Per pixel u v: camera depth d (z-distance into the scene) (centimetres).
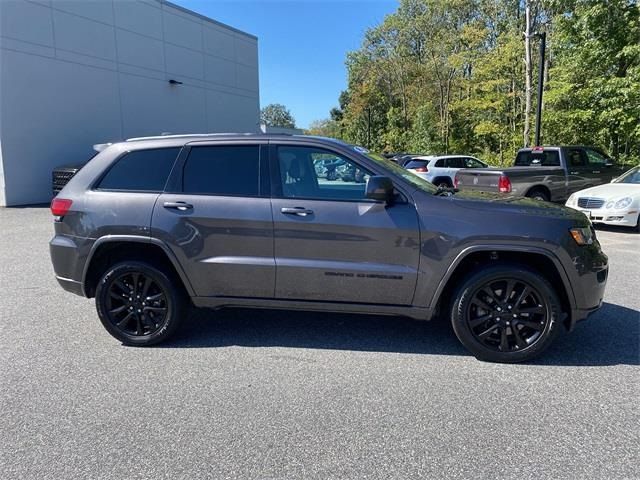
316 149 405
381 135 4688
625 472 249
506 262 381
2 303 545
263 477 247
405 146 3938
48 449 271
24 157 1475
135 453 267
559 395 330
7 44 1400
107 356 401
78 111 1647
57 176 1454
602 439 278
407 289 385
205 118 2347
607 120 1784
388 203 383
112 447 273
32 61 1478
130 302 420
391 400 325
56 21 1548
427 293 383
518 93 2542
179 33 2138
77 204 420
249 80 2703
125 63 1841
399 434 285
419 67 3878
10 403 323
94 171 428
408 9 4138
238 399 327
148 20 1948
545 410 311
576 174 1211
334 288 393
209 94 2367
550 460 259
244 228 396
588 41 1777
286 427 292
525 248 364
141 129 1941
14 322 484
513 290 379
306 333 450
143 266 412
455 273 394
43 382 353
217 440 279
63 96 1588
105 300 419
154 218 404
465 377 358
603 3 1706
